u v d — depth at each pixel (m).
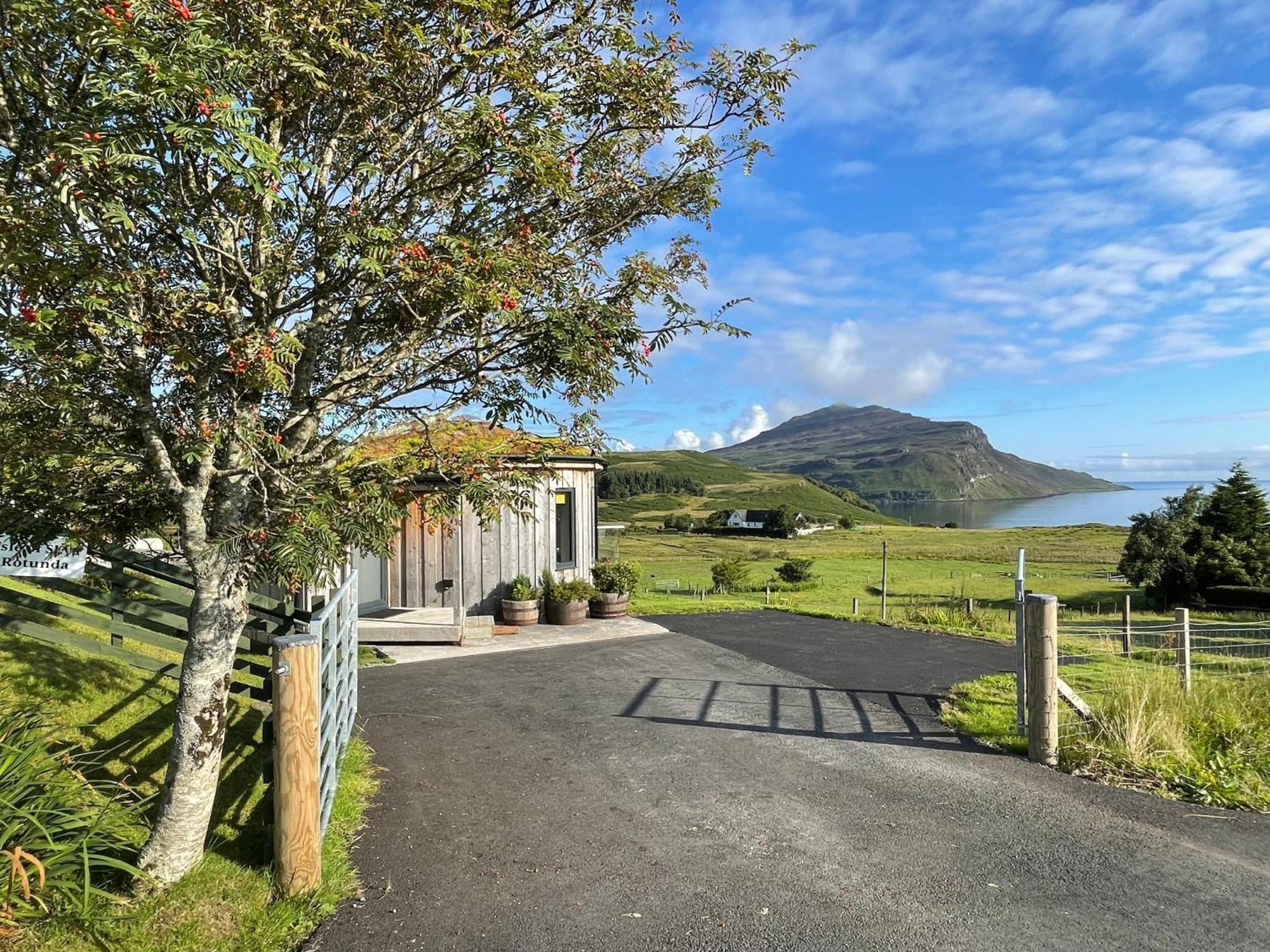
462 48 3.00
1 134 2.63
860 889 3.65
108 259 2.78
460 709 7.03
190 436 3.14
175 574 6.34
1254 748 5.56
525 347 3.54
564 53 3.36
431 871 3.81
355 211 3.13
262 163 2.43
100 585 6.83
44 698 4.70
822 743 6.02
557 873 3.80
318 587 2.83
